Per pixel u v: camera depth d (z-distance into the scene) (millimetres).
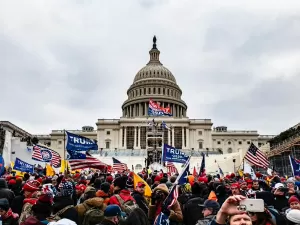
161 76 151625
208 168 65000
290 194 11586
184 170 12211
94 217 8227
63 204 8258
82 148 21656
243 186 15281
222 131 153000
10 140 45594
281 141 87250
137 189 12352
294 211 6102
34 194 10789
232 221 3525
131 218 7480
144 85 148375
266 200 10414
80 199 11531
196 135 129500
